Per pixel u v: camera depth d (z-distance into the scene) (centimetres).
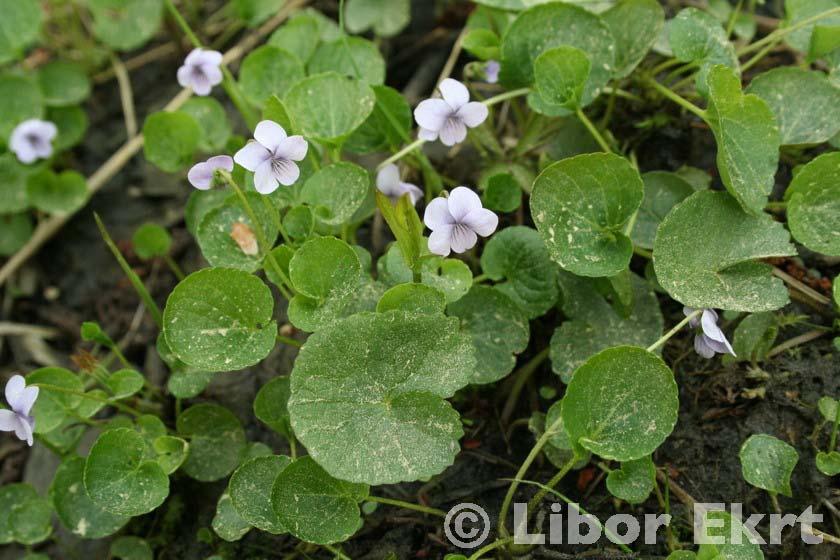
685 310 36
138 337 43
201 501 39
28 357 44
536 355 39
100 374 40
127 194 46
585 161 36
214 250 38
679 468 37
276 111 38
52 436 40
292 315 36
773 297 36
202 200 41
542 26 39
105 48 48
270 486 36
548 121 41
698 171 40
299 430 34
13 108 45
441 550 37
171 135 42
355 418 34
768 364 37
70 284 45
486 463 38
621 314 37
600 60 39
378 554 37
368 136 40
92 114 47
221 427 39
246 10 46
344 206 37
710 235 36
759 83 39
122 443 37
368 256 38
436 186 41
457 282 36
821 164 37
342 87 39
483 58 41
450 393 34
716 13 43
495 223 35
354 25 46
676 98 39
